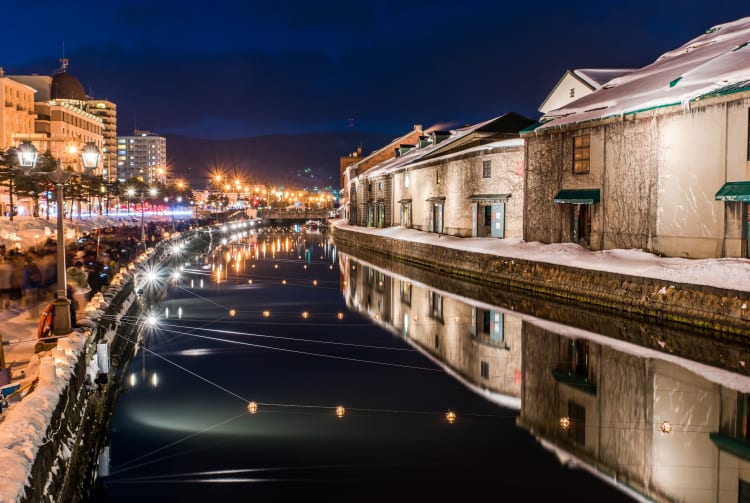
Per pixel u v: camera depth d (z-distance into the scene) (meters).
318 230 113.50
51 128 119.62
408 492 9.72
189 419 13.01
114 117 174.25
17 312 20.39
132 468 10.61
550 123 34.19
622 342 19.67
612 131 29.38
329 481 10.11
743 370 16.36
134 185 118.81
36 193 68.69
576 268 26.62
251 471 10.49
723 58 26.84
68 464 9.12
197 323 24.09
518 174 40.19
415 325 23.38
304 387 15.34
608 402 13.90
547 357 18.03
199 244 70.75
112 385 15.27
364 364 17.56
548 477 10.19
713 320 19.62
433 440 11.77
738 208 23.39
